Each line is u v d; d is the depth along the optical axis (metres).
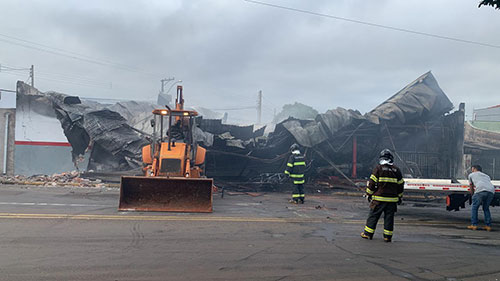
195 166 12.12
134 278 4.28
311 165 17.61
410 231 7.97
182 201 9.36
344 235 7.19
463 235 7.71
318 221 8.70
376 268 4.98
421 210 12.00
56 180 15.75
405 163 18.81
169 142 10.95
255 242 6.28
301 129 16.86
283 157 16.89
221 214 9.17
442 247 6.42
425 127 19.14
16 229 6.58
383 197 6.74
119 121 17.33
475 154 25.23
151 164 11.61
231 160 17.30
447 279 4.62
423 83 19.73
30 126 17.33
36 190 13.18
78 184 14.82
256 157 17.48
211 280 4.29
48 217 7.76
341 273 4.73
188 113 11.44
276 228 7.61
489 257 5.79
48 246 5.55
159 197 9.29
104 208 9.40
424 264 5.27
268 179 17.23
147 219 7.98
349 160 18.55
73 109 17.17
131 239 6.18
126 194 9.17
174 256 5.25
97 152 17.17
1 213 8.01
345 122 17.39
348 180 17.16
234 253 5.52
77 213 8.41
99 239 6.10
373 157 18.81
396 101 18.73
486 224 8.48
